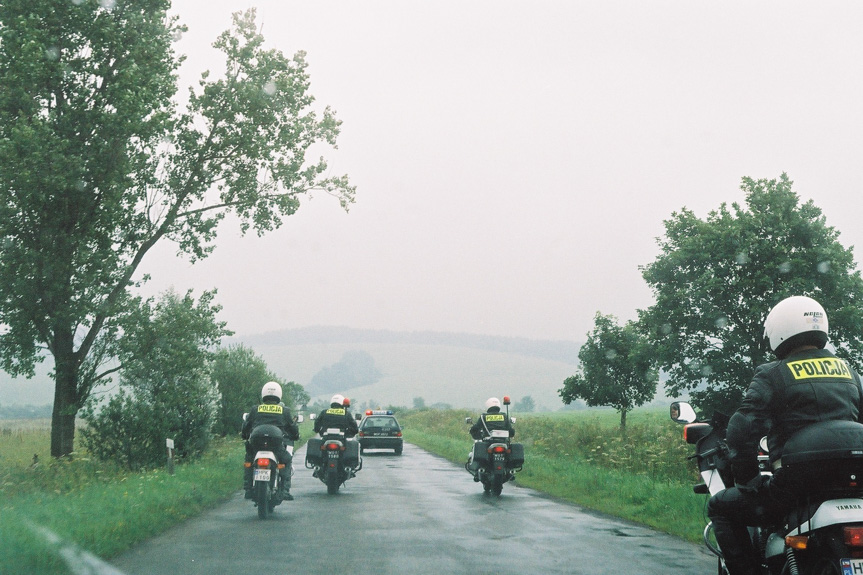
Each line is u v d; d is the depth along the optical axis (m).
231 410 39.75
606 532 9.74
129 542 8.56
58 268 20.02
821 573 4.20
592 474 16.69
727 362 31.45
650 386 42.69
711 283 31.23
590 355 43.06
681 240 34.00
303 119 24.83
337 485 14.91
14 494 12.44
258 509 10.96
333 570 7.09
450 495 14.77
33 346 21.20
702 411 32.22
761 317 31.23
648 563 7.52
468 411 71.69
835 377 4.43
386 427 32.12
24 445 28.05
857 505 4.11
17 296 20.02
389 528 10.02
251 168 24.78
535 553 8.08
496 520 10.93
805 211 32.34
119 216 21.67
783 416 4.41
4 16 20.05
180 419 21.86
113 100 20.80
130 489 12.23
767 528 4.84
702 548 8.47
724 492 4.98
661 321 33.81
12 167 18.38
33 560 6.62
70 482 15.23
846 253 31.20
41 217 20.52
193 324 21.83
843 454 4.12
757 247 31.56
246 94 23.25
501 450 14.54
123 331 21.48
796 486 4.27
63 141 19.22
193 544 8.60
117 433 20.36
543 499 14.04
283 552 8.07
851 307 29.77
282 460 11.50
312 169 25.05
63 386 21.84
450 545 8.59
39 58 19.27
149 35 21.41
